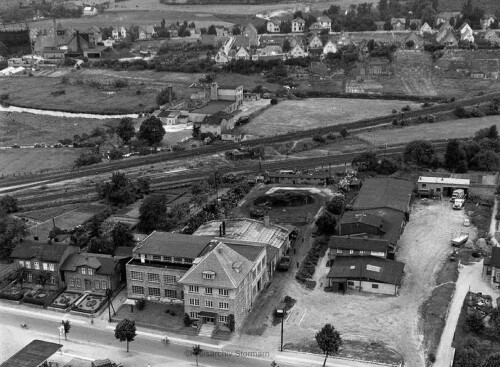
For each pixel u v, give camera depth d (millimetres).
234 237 168250
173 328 138250
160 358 127625
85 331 138250
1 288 156500
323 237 177000
